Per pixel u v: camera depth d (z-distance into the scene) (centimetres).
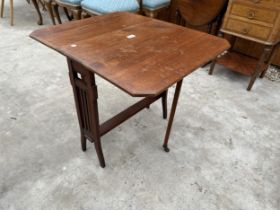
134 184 125
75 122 161
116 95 190
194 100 189
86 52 95
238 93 201
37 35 107
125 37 111
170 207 115
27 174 126
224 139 155
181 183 126
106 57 93
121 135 154
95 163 135
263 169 136
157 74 83
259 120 172
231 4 185
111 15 138
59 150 141
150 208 114
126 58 93
